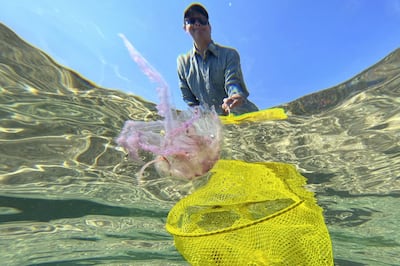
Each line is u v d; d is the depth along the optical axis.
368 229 1.68
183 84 1.86
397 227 1.65
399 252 1.69
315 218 0.59
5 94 1.38
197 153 0.60
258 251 0.51
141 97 1.47
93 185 1.49
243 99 1.51
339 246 1.72
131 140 0.64
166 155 0.60
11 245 1.42
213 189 0.58
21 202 1.44
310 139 1.65
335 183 1.62
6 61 1.39
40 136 1.45
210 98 1.73
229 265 0.51
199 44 1.67
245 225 0.50
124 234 1.56
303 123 1.68
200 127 0.62
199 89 1.76
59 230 1.48
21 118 1.42
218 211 0.55
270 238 0.52
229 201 0.56
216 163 0.61
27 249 1.44
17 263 1.44
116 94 1.49
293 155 1.61
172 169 0.61
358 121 1.67
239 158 1.38
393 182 1.60
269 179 0.61
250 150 1.46
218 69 1.66
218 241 0.51
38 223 1.45
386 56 1.68
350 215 1.66
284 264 0.51
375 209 1.65
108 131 1.48
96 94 1.50
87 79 1.50
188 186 0.64
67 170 1.48
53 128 1.47
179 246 0.55
